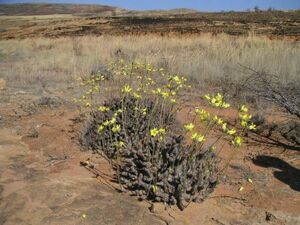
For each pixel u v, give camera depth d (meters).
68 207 3.98
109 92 8.05
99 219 3.79
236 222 3.80
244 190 4.37
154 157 4.41
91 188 4.38
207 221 3.82
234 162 5.03
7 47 23.52
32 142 5.72
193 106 7.27
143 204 4.09
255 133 6.00
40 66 13.27
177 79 5.84
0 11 124.56
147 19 40.09
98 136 5.43
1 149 5.46
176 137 5.03
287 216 3.88
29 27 44.62
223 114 6.82
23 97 8.60
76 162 5.07
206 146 5.35
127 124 5.43
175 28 28.05
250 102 7.54
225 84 8.81
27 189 4.33
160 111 5.95
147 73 9.25
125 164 4.66
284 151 5.38
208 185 4.29
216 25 29.56
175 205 4.06
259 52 11.80
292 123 6.27
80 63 12.76
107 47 17.27
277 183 4.52
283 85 7.95
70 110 7.32
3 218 3.80
